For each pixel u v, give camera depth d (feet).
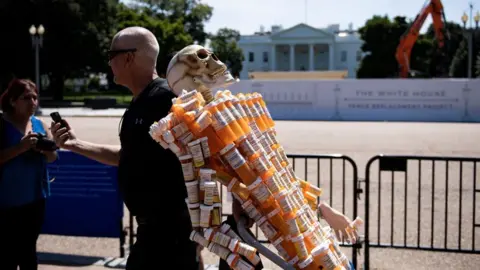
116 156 12.39
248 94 8.86
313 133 67.56
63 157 19.62
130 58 10.85
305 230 7.71
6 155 13.55
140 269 10.77
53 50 166.91
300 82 93.97
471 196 29.43
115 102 129.70
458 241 20.04
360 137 62.75
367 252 18.28
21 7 158.10
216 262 18.54
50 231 19.92
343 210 22.17
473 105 88.48
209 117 7.25
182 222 10.72
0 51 163.53
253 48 308.19
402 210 26.32
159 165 10.46
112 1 186.91
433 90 89.61
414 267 18.44
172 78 9.27
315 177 35.96
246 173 7.30
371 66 249.75
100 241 21.47
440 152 49.57
